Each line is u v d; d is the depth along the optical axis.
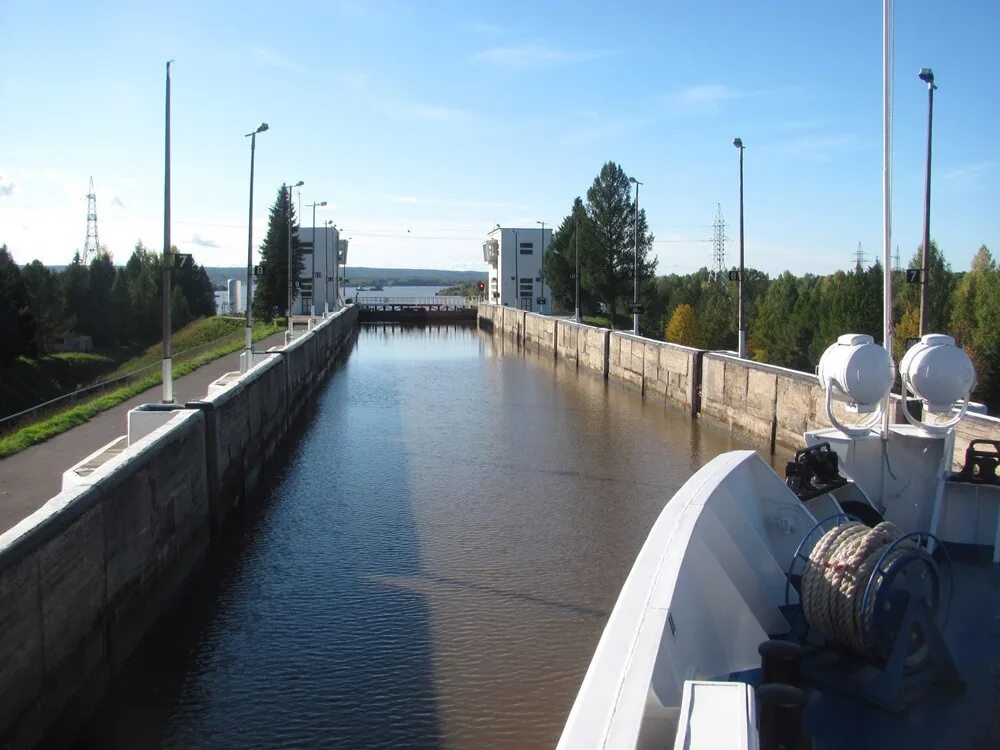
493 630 9.97
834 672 5.27
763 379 20.22
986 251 57.78
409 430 23.20
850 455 7.57
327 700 8.42
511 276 74.88
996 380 40.50
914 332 42.50
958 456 12.23
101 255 63.56
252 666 9.14
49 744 7.15
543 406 27.77
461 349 51.59
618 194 59.69
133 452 9.91
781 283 65.50
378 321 79.25
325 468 18.61
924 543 6.84
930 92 19.11
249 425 16.56
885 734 4.74
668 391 27.22
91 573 8.18
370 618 10.34
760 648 4.55
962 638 5.77
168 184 15.23
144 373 27.39
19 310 43.84
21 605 6.64
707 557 5.46
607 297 61.12
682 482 17.08
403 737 7.76
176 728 7.96
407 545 13.09
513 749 7.56
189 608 10.71
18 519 11.51
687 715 3.37
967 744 4.64
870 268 52.84
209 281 75.69
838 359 7.37
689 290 78.38
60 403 22.12
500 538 13.41
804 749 4.43
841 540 5.45
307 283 74.75
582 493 16.19
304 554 12.75
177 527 11.35
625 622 4.40
